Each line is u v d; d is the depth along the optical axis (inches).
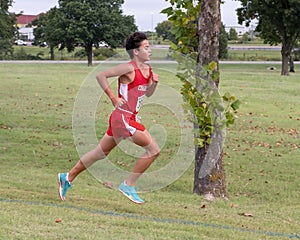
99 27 2084.2
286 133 606.5
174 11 330.0
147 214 274.4
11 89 938.7
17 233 221.0
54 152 462.9
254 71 1760.6
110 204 288.8
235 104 315.6
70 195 305.9
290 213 311.0
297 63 2438.5
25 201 282.7
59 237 219.3
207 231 246.8
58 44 2196.1
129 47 255.3
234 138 558.9
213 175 331.0
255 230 261.4
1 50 2394.2
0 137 515.8
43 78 1175.6
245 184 382.6
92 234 227.3
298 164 453.4
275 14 1692.9
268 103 858.1
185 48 332.5
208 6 316.5
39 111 687.7
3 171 382.3
